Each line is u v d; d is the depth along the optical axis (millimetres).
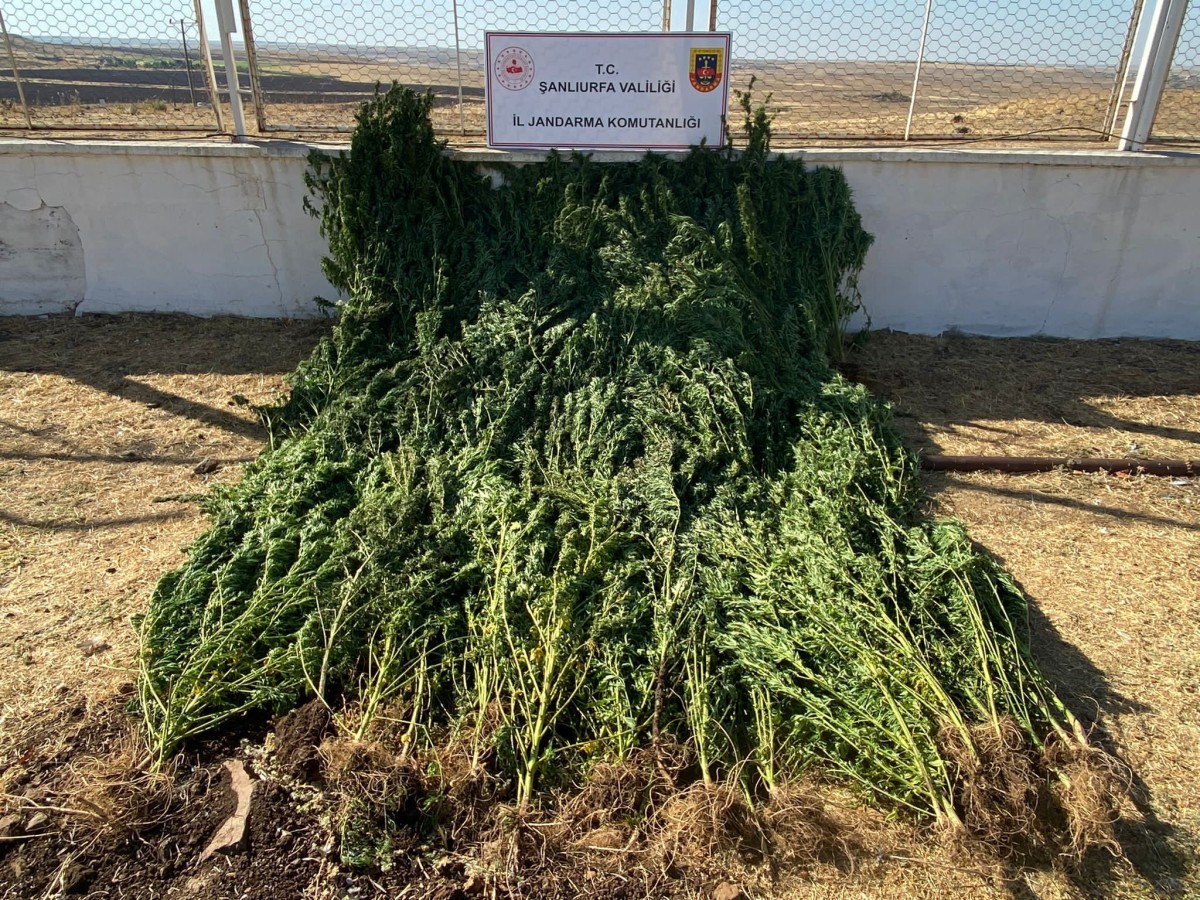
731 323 5594
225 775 3094
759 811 2973
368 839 2816
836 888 2801
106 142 6848
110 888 2715
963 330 7328
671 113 6684
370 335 5695
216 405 5902
